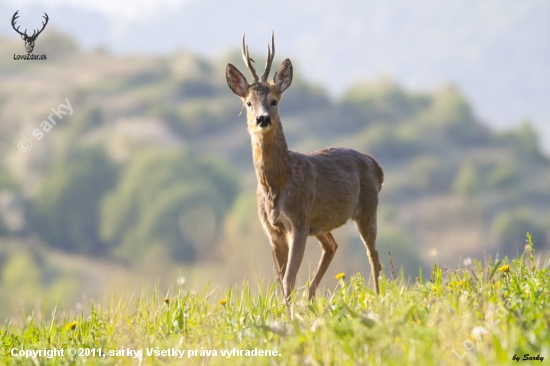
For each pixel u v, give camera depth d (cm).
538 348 1248
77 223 13388
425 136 19025
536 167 18100
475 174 15225
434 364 1225
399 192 15025
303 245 2144
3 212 13200
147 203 12619
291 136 18862
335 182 2261
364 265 8706
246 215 10162
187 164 13562
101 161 14400
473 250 11712
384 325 1355
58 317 2144
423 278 2038
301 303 1731
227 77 2267
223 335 1603
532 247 1805
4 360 1673
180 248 11819
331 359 1322
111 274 11394
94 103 17712
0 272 11175
